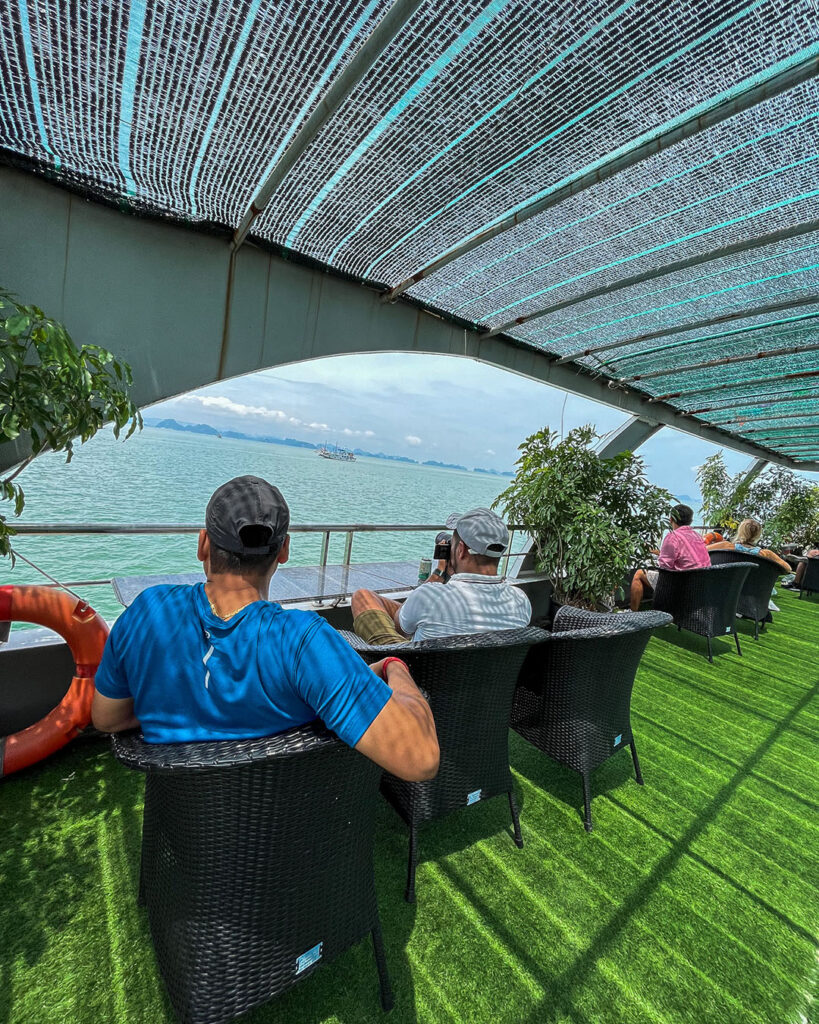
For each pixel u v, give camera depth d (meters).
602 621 2.36
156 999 1.25
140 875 1.46
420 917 1.58
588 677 2.02
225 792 0.93
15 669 2.10
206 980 1.01
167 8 1.42
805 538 9.68
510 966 1.45
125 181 2.24
